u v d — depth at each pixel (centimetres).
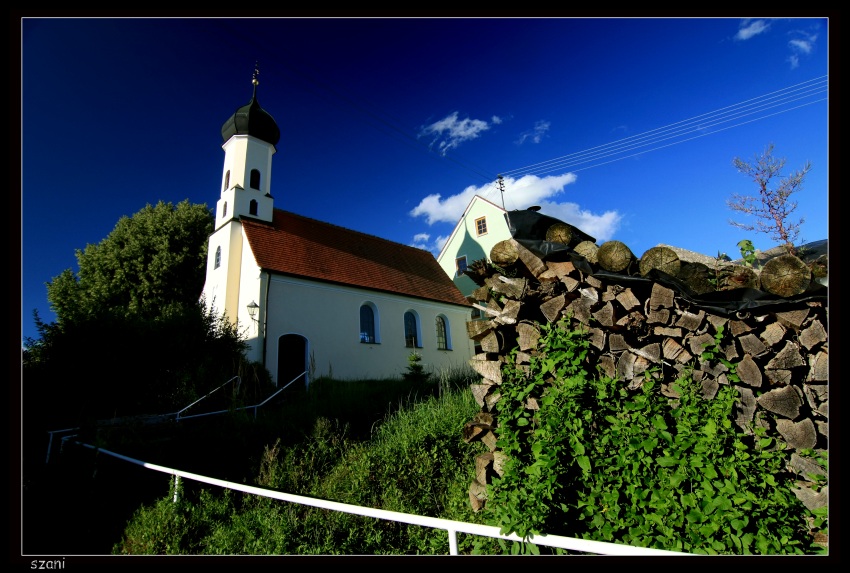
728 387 289
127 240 2539
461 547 370
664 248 320
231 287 1758
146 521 466
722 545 244
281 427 769
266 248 1728
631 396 314
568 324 345
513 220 416
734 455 268
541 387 346
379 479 520
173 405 1034
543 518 261
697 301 297
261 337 1505
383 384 1348
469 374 1314
